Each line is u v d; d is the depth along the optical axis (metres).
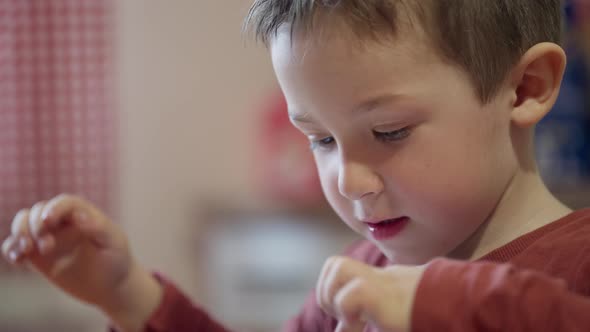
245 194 2.04
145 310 0.86
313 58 0.67
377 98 0.67
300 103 0.69
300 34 0.67
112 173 1.98
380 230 0.71
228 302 1.75
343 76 0.67
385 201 0.70
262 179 1.99
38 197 1.92
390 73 0.66
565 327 0.57
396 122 0.67
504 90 0.70
